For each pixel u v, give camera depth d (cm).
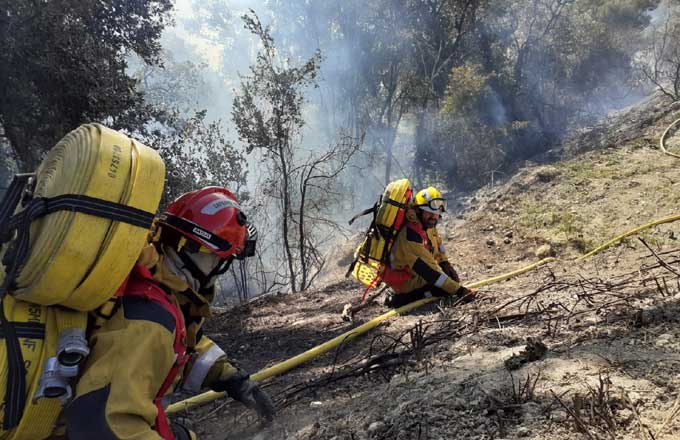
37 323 176
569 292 498
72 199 170
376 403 304
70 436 166
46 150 1082
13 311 174
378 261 580
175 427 234
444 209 577
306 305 786
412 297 587
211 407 390
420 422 262
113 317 183
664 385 253
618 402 243
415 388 307
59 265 166
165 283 204
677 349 293
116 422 165
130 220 175
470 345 388
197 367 253
